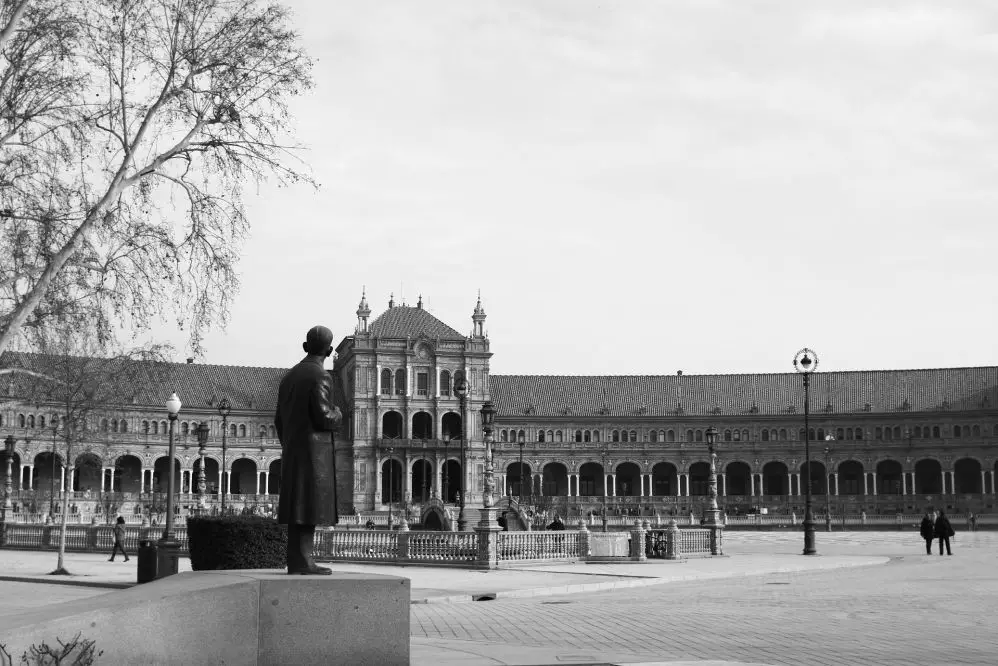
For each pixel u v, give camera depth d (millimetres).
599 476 168750
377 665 14797
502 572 41344
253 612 14281
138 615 13453
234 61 34062
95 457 64562
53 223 33781
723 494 157750
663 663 16156
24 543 64125
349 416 149875
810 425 159500
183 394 151500
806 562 49031
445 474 148125
